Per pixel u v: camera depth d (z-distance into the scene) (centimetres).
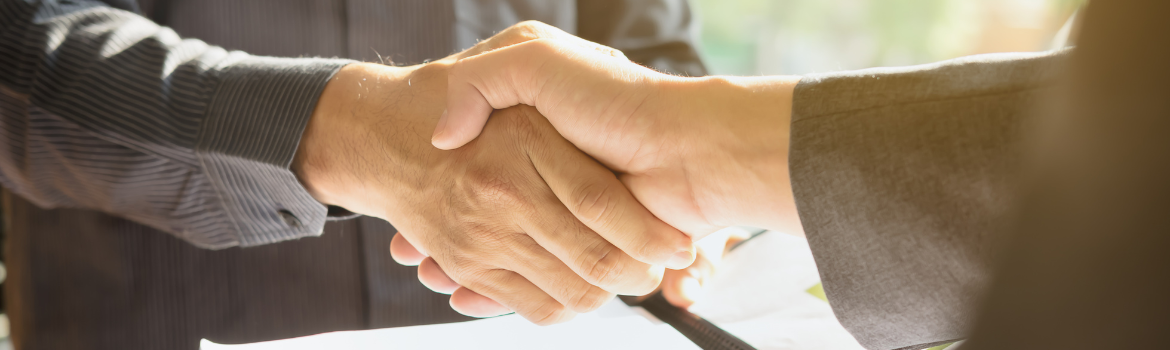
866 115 53
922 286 54
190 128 66
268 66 67
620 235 61
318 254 81
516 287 64
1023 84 51
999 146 51
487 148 62
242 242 70
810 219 55
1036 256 29
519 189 62
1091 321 27
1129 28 25
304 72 66
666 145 59
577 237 62
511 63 61
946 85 53
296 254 81
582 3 90
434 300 84
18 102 67
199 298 80
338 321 82
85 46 67
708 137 58
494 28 85
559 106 61
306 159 66
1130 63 25
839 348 60
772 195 57
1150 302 25
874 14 291
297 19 81
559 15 87
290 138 65
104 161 67
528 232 63
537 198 62
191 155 66
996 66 52
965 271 52
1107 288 26
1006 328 30
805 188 55
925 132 52
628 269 62
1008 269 31
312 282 81
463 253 64
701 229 61
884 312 55
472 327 64
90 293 79
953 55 280
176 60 68
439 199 64
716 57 308
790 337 62
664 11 92
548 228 62
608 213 60
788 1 297
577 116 60
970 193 52
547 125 62
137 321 79
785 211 58
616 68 60
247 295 81
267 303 81
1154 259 25
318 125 65
